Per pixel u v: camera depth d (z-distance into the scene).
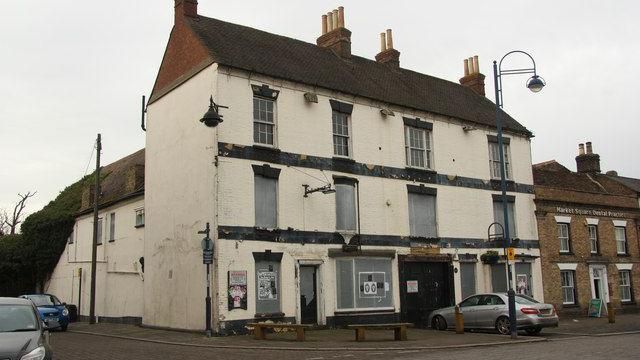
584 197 34.34
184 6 24.09
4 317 11.62
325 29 29.23
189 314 21.34
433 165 27.67
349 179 24.28
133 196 27.91
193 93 22.66
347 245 23.61
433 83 31.97
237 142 21.34
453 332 22.17
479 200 29.17
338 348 16.31
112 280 29.25
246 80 22.03
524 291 30.16
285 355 15.02
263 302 21.09
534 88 21.00
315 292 22.77
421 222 26.75
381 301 24.47
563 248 32.72
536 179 34.59
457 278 27.33
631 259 35.84
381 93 26.72
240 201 21.02
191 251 21.66
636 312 35.16
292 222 22.27
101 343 18.45
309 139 23.38
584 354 14.37
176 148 23.39
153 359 14.26
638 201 37.38
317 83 23.94
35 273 37.84
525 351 15.35
